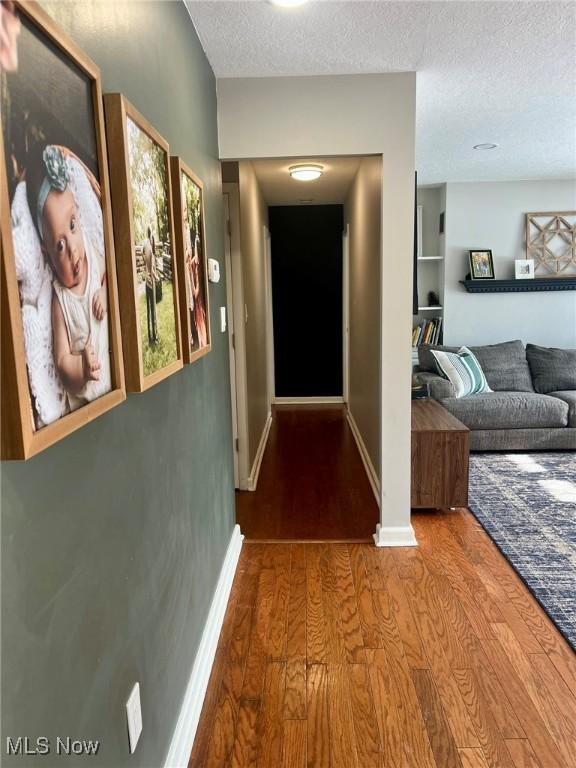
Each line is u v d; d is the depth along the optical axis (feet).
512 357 15.96
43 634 2.48
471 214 17.21
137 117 3.65
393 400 8.81
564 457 13.75
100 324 3.03
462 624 6.93
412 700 5.65
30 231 2.26
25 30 2.24
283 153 8.18
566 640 6.57
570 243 17.22
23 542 2.31
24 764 2.30
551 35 6.82
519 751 5.01
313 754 5.02
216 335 7.55
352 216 15.62
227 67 7.63
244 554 8.95
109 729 3.32
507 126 11.02
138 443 3.94
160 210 4.30
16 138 2.15
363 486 11.99
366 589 7.80
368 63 7.61
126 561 3.65
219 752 5.06
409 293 8.53
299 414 19.02
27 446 2.15
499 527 9.73
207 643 6.17
